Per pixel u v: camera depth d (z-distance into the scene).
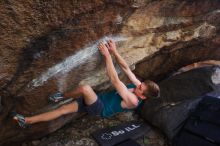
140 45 3.95
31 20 2.39
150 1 3.01
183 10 3.63
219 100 4.86
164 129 5.01
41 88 3.47
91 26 2.90
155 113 5.21
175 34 4.14
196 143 4.55
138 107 5.62
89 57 3.42
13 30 2.39
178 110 5.08
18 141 4.38
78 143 4.79
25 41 2.57
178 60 5.36
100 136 4.93
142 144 4.97
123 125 5.30
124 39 3.55
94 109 3.71
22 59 2.79
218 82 5.26
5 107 3.45
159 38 4.06
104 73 4.04
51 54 2.96
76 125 5.17
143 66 5.04
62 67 3.30
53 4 2.34
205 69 5.41
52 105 3.99
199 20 4.05
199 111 4.88
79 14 2.60
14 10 2.23
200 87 5.25
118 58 3.54
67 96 3.74
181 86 5.38
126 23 3.24
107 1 2.62
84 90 3.58
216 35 4.75
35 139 4.69
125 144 4.80
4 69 2.79
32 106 3.73
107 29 3.12
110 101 3.76
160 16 3.53
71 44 2.99
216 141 4.38
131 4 2.85
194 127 4.71
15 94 3.32
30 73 3.08
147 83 3.67
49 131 4.66
